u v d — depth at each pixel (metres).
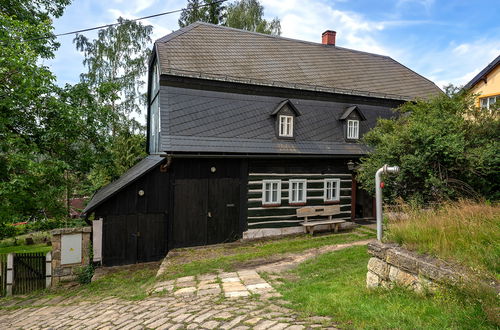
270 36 18.56
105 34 23.59
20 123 12.25
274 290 6.25
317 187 14.64
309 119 14.83
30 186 11.64
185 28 15.98
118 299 7.22
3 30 10.89
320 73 16.80
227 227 12.80
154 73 16.42
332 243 11.47
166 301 6.14
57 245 10.74
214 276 7.89
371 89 17.31
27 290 10.73
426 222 5.33
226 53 15.21
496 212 5.20
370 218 16.94
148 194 11.69
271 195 13.61
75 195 22.66
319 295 5.27
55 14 15.12
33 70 10.81
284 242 12.34
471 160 7.55
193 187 12.24
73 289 10.02
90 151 13.92
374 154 10.36
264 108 13.95
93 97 14.34
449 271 3.84
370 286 5.28
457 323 3.21
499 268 3.77
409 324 3.40
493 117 8.82
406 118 11.15
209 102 12.95
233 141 12.52
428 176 8.18
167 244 11.95
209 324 4.39
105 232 11.23
